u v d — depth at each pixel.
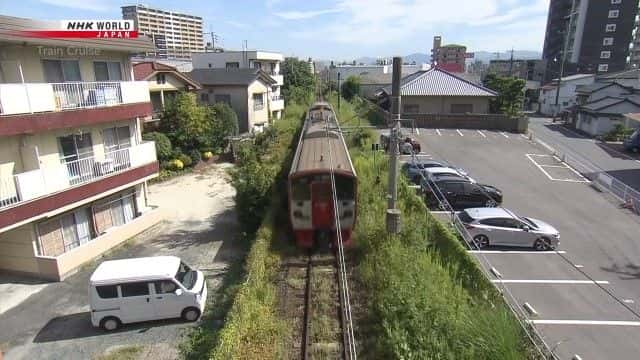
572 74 68.75
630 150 30.75
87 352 9.79
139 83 16.59
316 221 14.55
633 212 18.61
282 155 23.78
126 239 15.85
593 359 9.26
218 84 34.22
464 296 10.12
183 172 25.56
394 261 11.45
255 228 16.05
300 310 11.07
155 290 10.66
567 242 15.55
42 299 12.04
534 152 29.97
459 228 15.20
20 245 13.11
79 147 14.69
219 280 12.99
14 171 12.62
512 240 14.94
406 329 9.00
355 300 11.41
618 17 65.75
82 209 14.77
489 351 7.62
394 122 11.94
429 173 20.47
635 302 11.51
